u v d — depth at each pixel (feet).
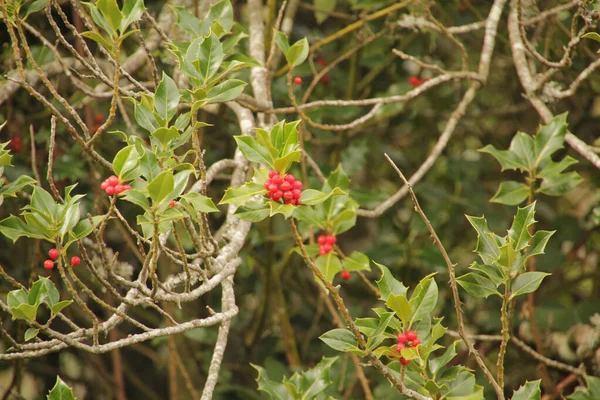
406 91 19.56
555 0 18.21
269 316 22.21
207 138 20.27
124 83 16.72
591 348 16.21
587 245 20.77
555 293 20.89
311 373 12.24
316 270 9.50
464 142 22.93
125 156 8.95
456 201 20.31
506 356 19.39
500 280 10.09
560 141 13.60
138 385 21.89
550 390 16.15
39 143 18.42
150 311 21.50
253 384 21.48
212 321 9.80
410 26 16.26
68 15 18.31
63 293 19.12
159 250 9.94
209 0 16.15
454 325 20.36
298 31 21.65
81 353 21.35
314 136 21.15
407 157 22.58
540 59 12.53
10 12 9.96
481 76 15.55
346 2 21.75
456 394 10.69
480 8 21.80
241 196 9.15
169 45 10.76
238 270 20.40
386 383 18.10
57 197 9.44
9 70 15.51
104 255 8.67
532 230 20.45
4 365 20.10
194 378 20.61
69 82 17.04
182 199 9.55
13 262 19.47
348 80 20.89
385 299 10.29
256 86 14.38
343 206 13.58
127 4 9.59
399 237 21.20
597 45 19.63
